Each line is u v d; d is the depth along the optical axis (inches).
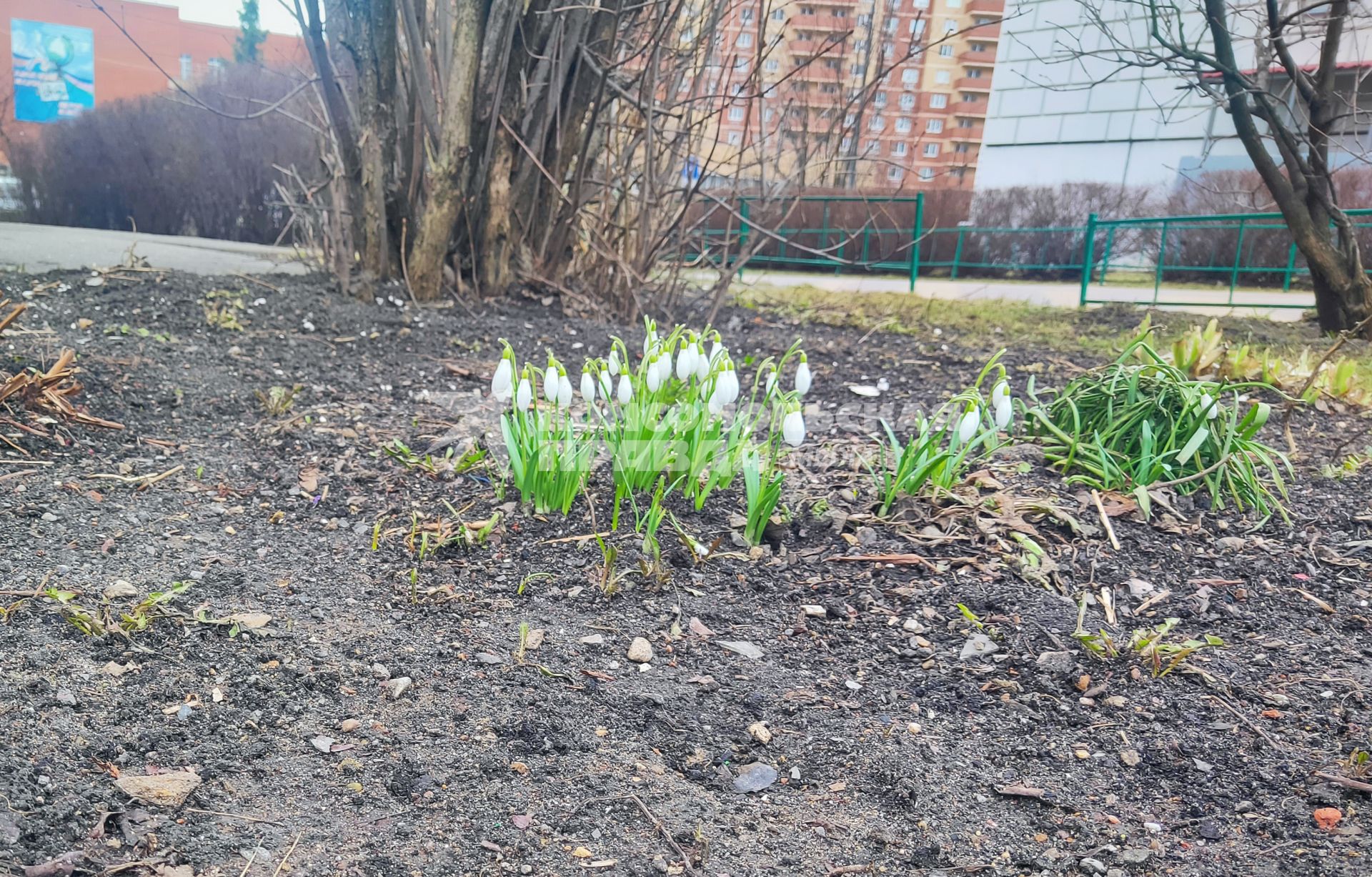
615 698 24.7
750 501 32.7
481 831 19.8
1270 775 22.4
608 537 32.9
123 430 40.4
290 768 21.2
